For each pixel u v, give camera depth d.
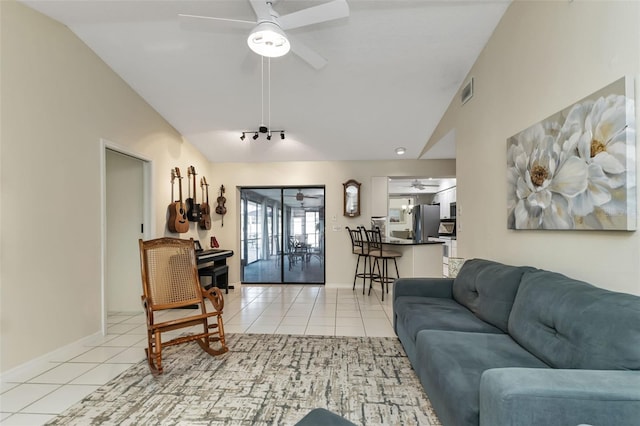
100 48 3.15
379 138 5.06
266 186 6.17
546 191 2.06
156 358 2.42
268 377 2.34
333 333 3.32
